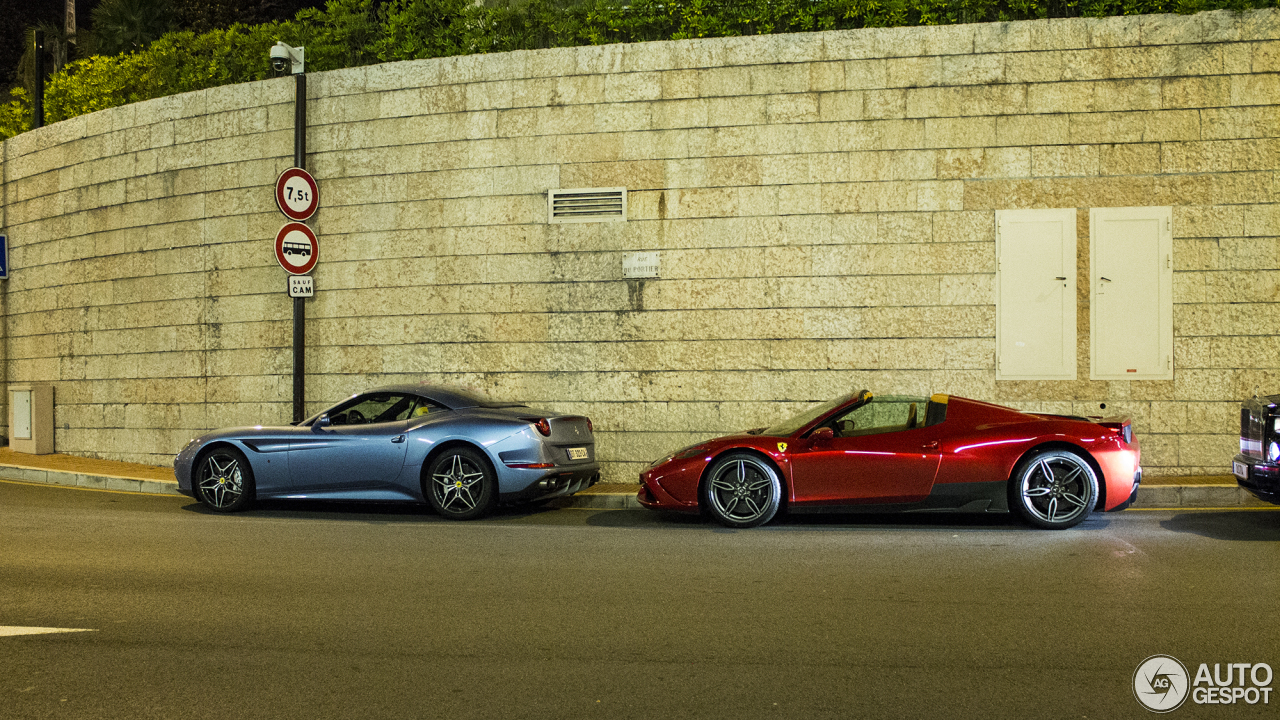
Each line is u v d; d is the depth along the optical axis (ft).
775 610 15.16
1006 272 30.35
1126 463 22.15
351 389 34.81
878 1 32.42
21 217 42.98
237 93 36.50
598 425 32.68
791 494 23.25
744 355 31.78
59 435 41.04
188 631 14.26
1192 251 29.60
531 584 17.21
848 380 31.17
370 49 36.96
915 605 15.34
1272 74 29.27
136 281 38.37
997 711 10.66
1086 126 30.09
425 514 26.73
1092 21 30.09
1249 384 29.27
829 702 11.02
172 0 58.29
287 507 28.25
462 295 33.83
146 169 38.19
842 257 31.24
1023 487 22.26
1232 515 24.16
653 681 11.84
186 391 37.04
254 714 10.81
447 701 11.20
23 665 12.67
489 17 35.83
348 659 12.86
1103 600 15.42
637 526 24.18
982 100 30.55
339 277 35.09
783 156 31.65
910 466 22.65
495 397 33.42
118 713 10.87
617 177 32.73
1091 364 29.96
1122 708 10.73
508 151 33.53
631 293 32.58
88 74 44.47
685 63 32.32
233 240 36.37
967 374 30.53
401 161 34.55
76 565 19.08
